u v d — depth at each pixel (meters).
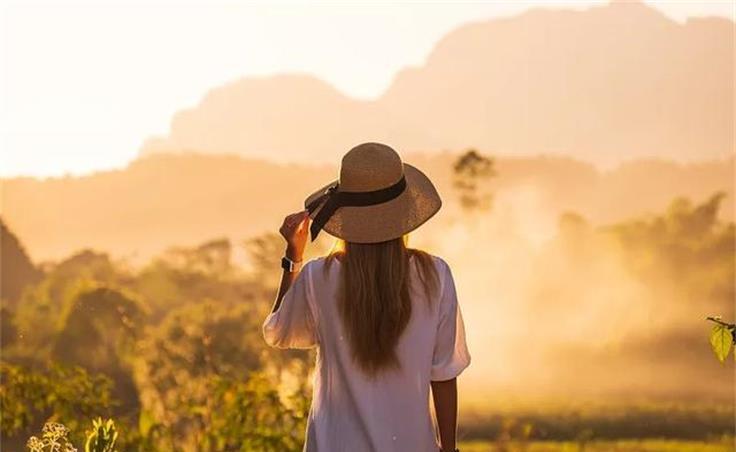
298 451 14.76
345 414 5.20
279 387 15.05
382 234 5.18
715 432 108.06
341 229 5.20
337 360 5.22
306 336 5.33
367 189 5.21
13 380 14.23
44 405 14.31
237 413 14.91
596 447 93.75
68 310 73.50
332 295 5.21
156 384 15.83
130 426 14.62
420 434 5.20
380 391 5.18
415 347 5.18
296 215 5.35
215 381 15.20
